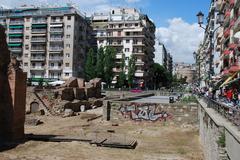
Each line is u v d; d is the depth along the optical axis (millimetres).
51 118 49719
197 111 41688
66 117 50844
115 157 25984
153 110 43156
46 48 116875
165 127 41375
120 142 30109
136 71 127188
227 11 60688
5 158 24906
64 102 55312
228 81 43438
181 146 30859
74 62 115438
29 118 45281
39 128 39781
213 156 17750
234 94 33031
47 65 116750
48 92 55625
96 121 45500
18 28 120125
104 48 113875
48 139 31250
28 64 118812
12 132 30469
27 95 55750
